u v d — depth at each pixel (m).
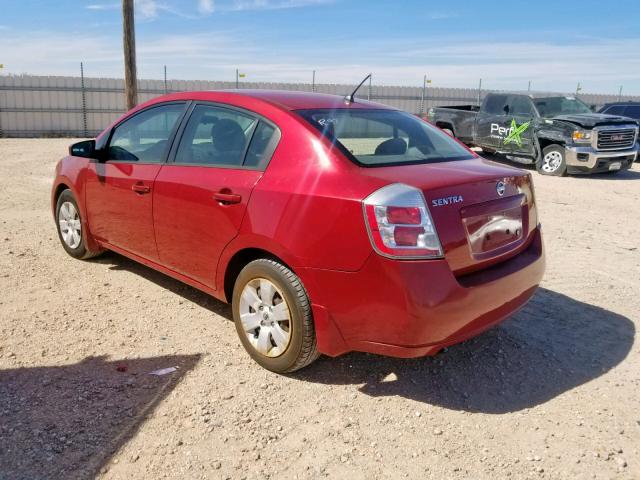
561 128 13.10
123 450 2.69
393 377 3.47
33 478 2.48
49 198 8.71
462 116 16.02
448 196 2.97
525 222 3.59
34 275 4.99
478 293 3.00
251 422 2.97
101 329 3.98
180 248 3.95
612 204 9.59
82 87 23.92
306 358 3.25
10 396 3.10
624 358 3.79
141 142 4.41
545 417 3.10
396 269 2.80
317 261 3.02
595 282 5.26
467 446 2.84
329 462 2.68
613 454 2.79
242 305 3.51
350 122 3.60
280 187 3.22
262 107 3.60
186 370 3.45
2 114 23.09
